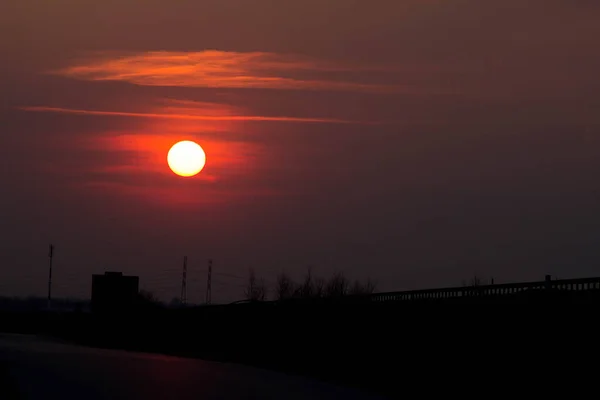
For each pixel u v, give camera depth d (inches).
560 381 7519.7
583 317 7258.9
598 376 7027.6
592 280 7160.4
